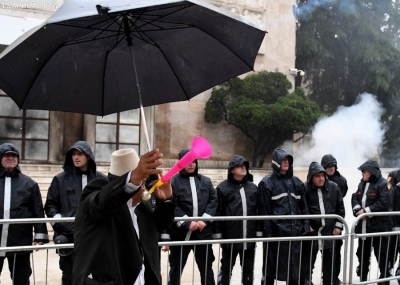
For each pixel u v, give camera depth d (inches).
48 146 662.5
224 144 755.4
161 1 96.3
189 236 254.7
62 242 227.9
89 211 114.2
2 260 233.3
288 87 755.4
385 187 309.3
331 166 329.7
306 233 263.3
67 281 225.6
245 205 260.8
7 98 652.1
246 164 267.9
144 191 117.3
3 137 648.4
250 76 743.7
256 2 772.6
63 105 122.5
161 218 125.6
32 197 234.4
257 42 117.6
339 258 291.6
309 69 1051.3
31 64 110.4
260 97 743.1
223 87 733.3
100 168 641.0
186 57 127.6
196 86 130.8
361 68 1043.9
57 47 113.0
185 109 737.0
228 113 736.3
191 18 115.4
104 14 95.7
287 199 261.1
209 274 256.1
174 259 255.4
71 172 240.2
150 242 123.5
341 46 1035.9
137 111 704.4
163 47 126.3
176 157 730.2
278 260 249.8
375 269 360.2
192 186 259.3
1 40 599.2
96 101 125.4
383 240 307.6
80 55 119.5
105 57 122.9
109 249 115.5
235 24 114.2
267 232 259.0
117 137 693.3
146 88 129.4
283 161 263.0
